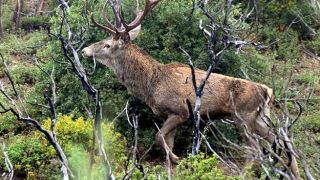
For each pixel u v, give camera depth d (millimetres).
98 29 18453
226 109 15953
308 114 18781
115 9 16750
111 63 16688
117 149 14164
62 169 11219
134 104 17516
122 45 16453
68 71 18188
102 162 11711
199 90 13406
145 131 17391
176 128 16438
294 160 14148
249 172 12453
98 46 16656
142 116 17641
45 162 15297
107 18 17938
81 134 14961
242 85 15859
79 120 15406
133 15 18922
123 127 17469
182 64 16484
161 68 16453
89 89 12789
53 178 14906
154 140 17078
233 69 18344
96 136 12820
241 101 15789
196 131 13219
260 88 15789
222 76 16094
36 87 19156
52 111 11469
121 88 17875
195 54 18172
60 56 18703
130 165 13164
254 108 15734
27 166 15141
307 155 13773
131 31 16922
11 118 18109
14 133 17891
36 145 15445
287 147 9945
